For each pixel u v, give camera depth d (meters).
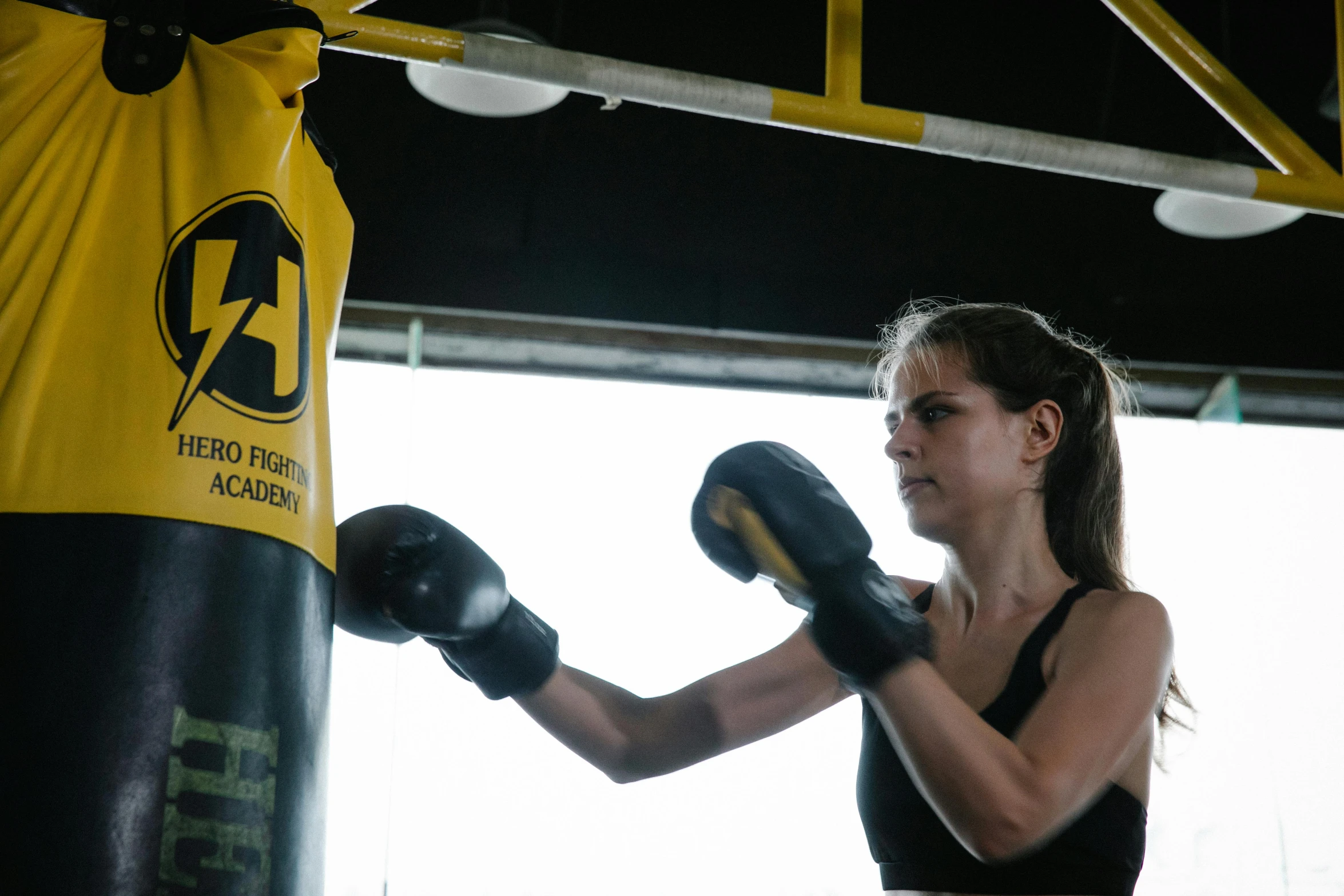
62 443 0.98
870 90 4.38
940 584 1.56
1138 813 1.36
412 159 4.44
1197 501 5.14
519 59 1.79
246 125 1.11
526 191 4.54
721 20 4.22
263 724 0.97
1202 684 4.90
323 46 1.68
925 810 1.36
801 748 4.36
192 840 0.91
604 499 4.78
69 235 1.06
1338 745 4.86
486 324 4.77
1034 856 1.30
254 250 1.08
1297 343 4.90
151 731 0.91
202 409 1.02
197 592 0.96
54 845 0.87
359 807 4.29
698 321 4.65
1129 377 4.83
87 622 0.93
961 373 1.47
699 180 4.57
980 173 4.59
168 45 1.14
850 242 4.71
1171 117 4.42
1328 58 4.31
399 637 1.50
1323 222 4.75
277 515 1.03
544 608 4.56
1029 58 4.35
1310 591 5.03
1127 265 4.82
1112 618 1.36
